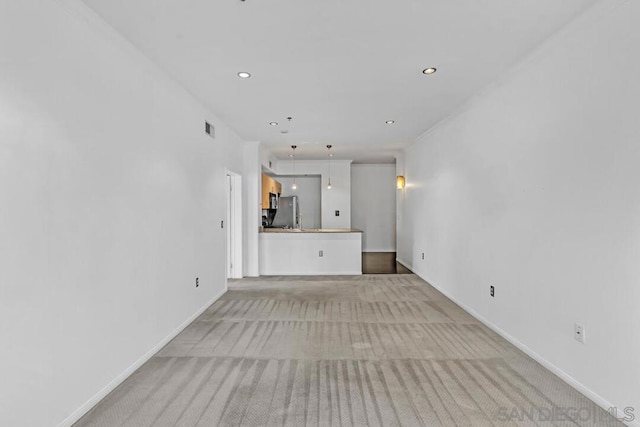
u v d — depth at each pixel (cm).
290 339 315
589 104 213
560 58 239
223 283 478
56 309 183
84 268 204
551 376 245
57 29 184
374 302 436
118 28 226
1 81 154
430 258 535
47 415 177
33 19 169
